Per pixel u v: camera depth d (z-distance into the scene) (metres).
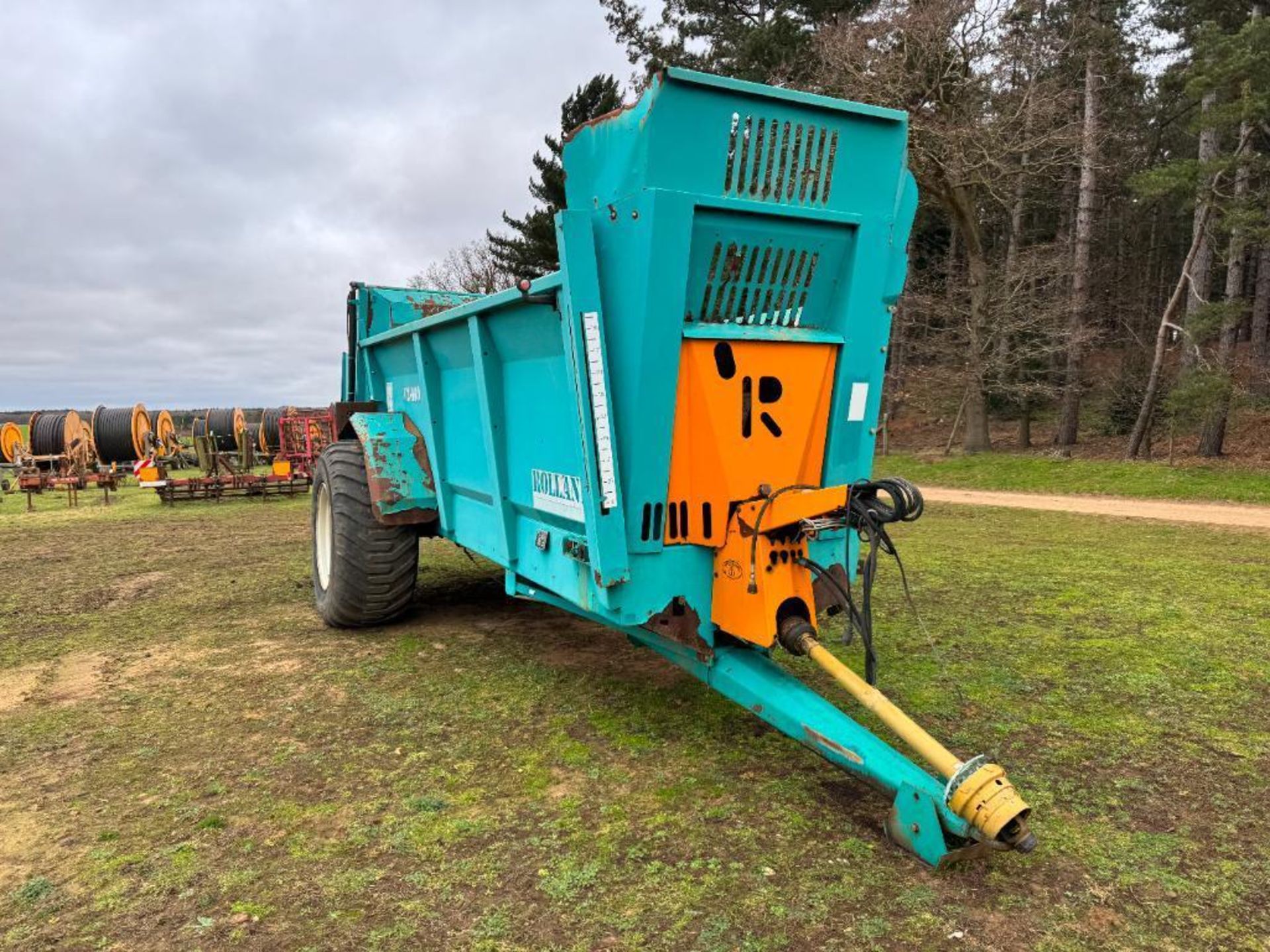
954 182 20.16
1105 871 2.64
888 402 28.36
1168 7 28.62
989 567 7.83
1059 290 25.28
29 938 2.39
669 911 2.45
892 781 2.73
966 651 5.01
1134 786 3.22
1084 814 3.01
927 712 4.01
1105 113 24.83
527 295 3.28
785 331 3.26
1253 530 10.78
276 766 3.54
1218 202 19.41
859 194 3.23
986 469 19.83
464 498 4.90
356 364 6.71
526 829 2.96
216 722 4.07
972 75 19.62
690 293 3.06
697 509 3.22
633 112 2.83
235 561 9.00
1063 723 3.86
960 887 2.55
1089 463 18.86
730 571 3.17
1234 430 23.05
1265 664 4.68
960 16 18.34
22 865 2.80
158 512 14.93
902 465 21.72
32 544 10.87
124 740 3.87
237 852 2.84
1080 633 5.37
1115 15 25.78
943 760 2.56
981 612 5.98
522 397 3.79
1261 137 21.44
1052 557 8.40
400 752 3.66
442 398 4.97
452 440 4.90
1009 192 22.58
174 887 2.64
